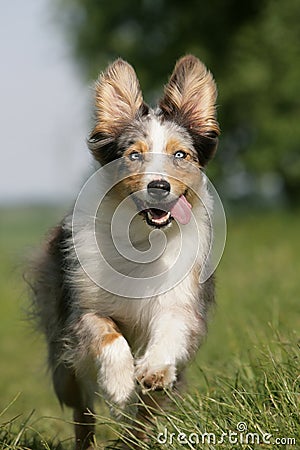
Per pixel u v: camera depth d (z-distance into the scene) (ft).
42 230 43.39
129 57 182.29
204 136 35.12
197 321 32.40
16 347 73.10
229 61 177.47
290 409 28.81
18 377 59.88
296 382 30.27
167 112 35.55
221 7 178.40
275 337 36.88
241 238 113.29
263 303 56.54
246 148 183.32
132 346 34.24
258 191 185.06
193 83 35.45
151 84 180.45
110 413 32.42
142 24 183.73
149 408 30.32
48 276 37.32
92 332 32.01
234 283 70.85
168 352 30.27
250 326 46.03
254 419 28.53
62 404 38.32
